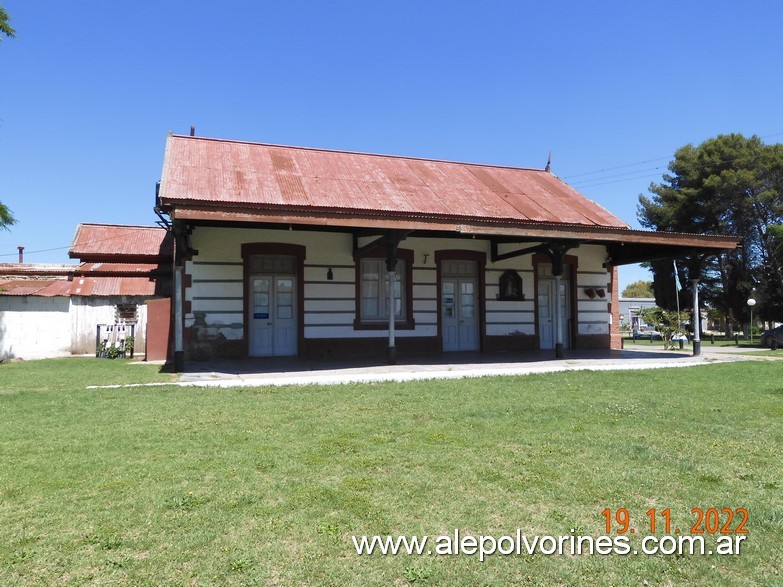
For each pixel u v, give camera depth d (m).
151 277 18.33
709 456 5.12
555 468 4.76
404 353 14.94
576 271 17.00
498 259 15.73
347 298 14.53
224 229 13.72
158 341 14.84
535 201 15.67
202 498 4.04
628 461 4.97
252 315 14.08
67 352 17.14
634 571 3.13
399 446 5.41
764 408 7.31
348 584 2.96
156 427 6.20
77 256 18.53
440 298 15.44
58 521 3.67
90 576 3.00
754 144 33.69
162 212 10.55
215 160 14.00
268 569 3.09
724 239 14.23
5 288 17.36
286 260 14.42
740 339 33.75
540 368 11.55
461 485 4.37
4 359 16.58
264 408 7.31
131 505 3.93
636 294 79.62
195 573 3.03
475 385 9.37
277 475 4.58
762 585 2.98
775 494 4.20
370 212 10.99
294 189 12.95
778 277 31.34
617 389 8.95
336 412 7.07
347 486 4.32
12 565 3.10
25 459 4.97
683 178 35.88
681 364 12.64
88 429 6.10
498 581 3.01
